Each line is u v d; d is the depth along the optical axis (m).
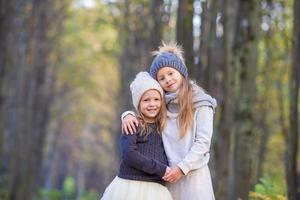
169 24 18.30
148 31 21.75
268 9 14.46
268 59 18.84
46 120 35.88
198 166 4.73
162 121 4.82
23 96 28.67
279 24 17.05
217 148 12.32
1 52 20.64
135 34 23.67
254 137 11.25
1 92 21.14
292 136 10.08
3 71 20.97
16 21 25.50
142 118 4.82
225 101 11.90
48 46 29.97
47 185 57.94
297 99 10.14
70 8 32.38
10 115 31.44
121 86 28.14
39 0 27.62
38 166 34.44
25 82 28.59
